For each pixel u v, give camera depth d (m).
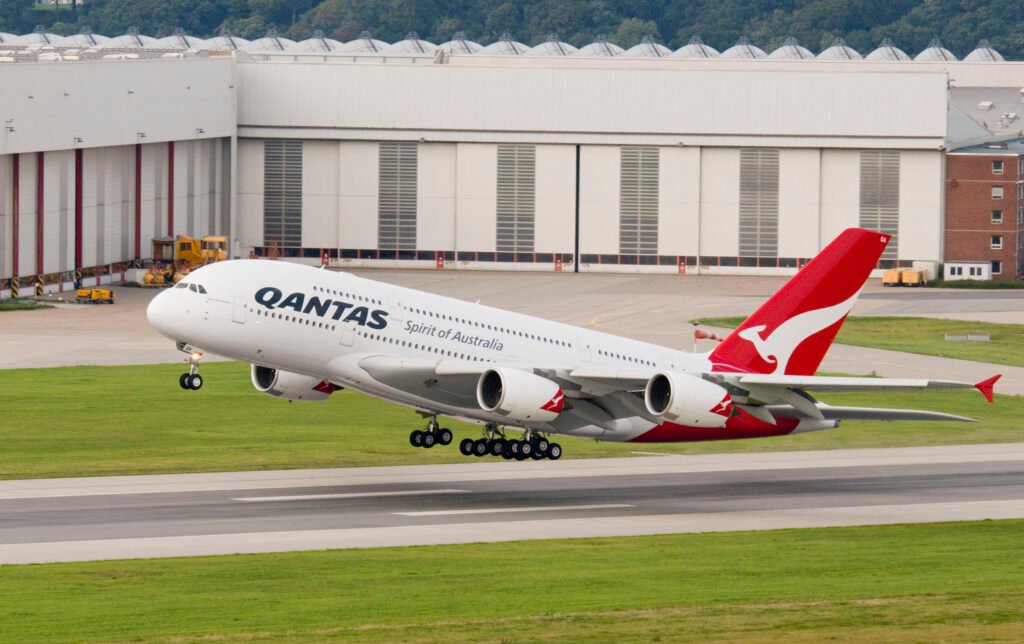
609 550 177.00
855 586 152.25
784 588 150.75
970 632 128.75
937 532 195.25
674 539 186.75
